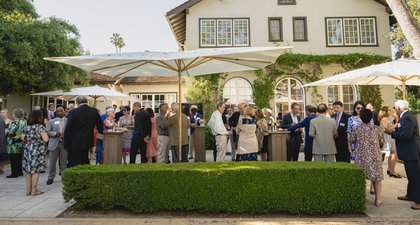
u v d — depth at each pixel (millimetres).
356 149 5535
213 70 7977
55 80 13477
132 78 19141
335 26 15750
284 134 7328
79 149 6137
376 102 15180
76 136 6129
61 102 18453
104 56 5469
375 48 15547
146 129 8180
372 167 5301
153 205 4934
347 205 4859
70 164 6145
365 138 5414
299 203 4891
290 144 8414
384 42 15570
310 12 15781
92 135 6355
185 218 4785
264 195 4910
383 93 15375
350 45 15555
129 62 6371
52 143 7258
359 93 15219
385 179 7445
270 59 6637
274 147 7262
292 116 8750
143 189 4953
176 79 18969
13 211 5137
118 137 6555
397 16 6090
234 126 9148
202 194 4934
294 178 4922
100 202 4977
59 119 7492
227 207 4910
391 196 5945
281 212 5051
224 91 15266
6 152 8461
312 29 15680
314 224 4512
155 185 4957
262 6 15727
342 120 6941
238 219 4750
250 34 15508
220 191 4938
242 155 6828
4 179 7840
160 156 8234
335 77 8156
